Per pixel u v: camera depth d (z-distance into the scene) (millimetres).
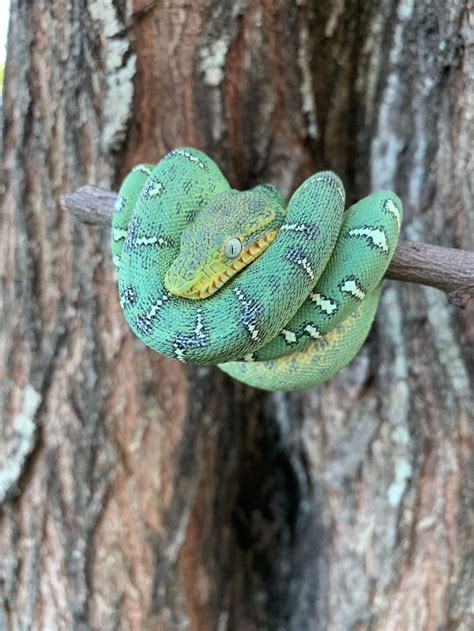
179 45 446
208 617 524
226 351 338
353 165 490
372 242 359
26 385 482
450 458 469
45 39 450
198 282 346
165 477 496
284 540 557
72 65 451
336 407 495
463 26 424
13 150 467
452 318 455
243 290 342
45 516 487
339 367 377
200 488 510
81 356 478
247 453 546
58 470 485
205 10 439
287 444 532
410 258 373
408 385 473
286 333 356
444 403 466
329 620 512
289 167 475
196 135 464
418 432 476
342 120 478
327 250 350
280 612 556
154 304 354
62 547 486
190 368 490
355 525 497
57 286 475
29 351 479
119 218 387
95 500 485
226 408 518
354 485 496
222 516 537
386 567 487
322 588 521
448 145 447
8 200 473
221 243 348
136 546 492
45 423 483
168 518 498
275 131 469
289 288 340
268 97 461
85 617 488
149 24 442
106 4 437
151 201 368
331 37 452
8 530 491
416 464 478
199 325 341
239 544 557
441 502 473
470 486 468
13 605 495
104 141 460
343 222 370
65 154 463
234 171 475
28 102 459
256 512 557
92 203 410
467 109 436
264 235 358
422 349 466
